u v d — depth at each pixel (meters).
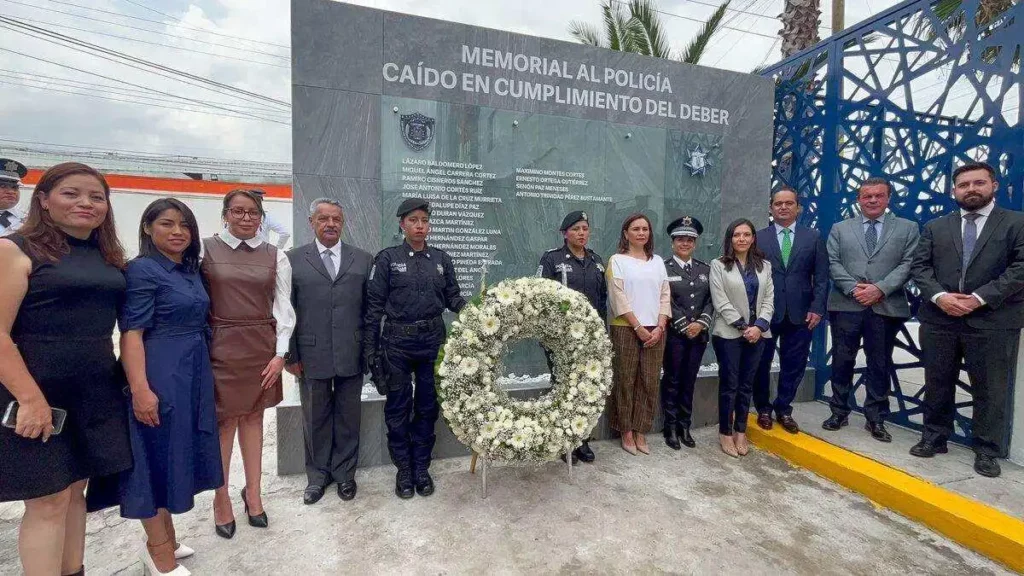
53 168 1.62
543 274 3.20
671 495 2.84
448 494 2.80
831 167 4.21
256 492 2.46
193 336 2.04
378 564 2.18
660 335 3.23
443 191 3.45
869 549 2.37
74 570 1.90
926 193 3.59
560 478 3.01
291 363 2.59
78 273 1.67
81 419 1.71
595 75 3.83
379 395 3.25
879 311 3.36
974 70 3.27
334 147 3.19
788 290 3.45
